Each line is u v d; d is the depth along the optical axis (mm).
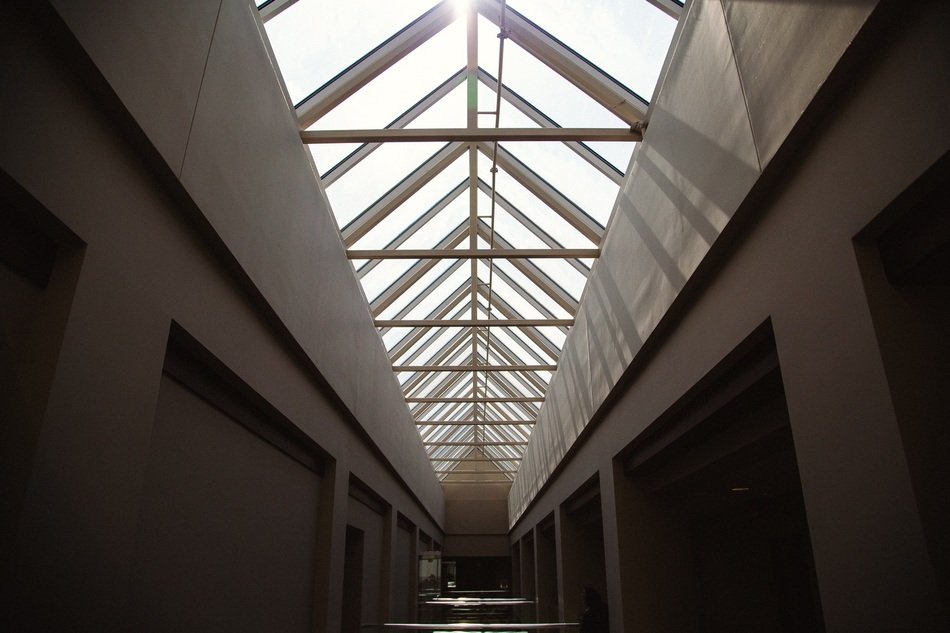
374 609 10805
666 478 6703
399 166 7223
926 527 2230
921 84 2254
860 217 2623
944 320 2568
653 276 5430
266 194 4738
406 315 10953
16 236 2371
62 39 2369
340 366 7305
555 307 10406
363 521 9875
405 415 13906
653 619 6812
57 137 2412
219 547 4449
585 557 11750
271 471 5664
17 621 2137
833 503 2773
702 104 4277
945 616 2123
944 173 2234
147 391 3084
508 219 9047
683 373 4969
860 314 2617
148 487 3457
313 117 5762
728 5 3814
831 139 2838
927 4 2227
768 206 3479
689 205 4496
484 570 29938
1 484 2205
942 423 2398
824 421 2869
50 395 2348
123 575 2805
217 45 3830
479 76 6703
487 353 14297
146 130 2904
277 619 5746
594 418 8242
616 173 6758
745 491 7164
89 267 2611
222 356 4090
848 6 2516
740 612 8891
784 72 3074
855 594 2600
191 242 3641
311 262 6102
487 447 23766
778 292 3344
